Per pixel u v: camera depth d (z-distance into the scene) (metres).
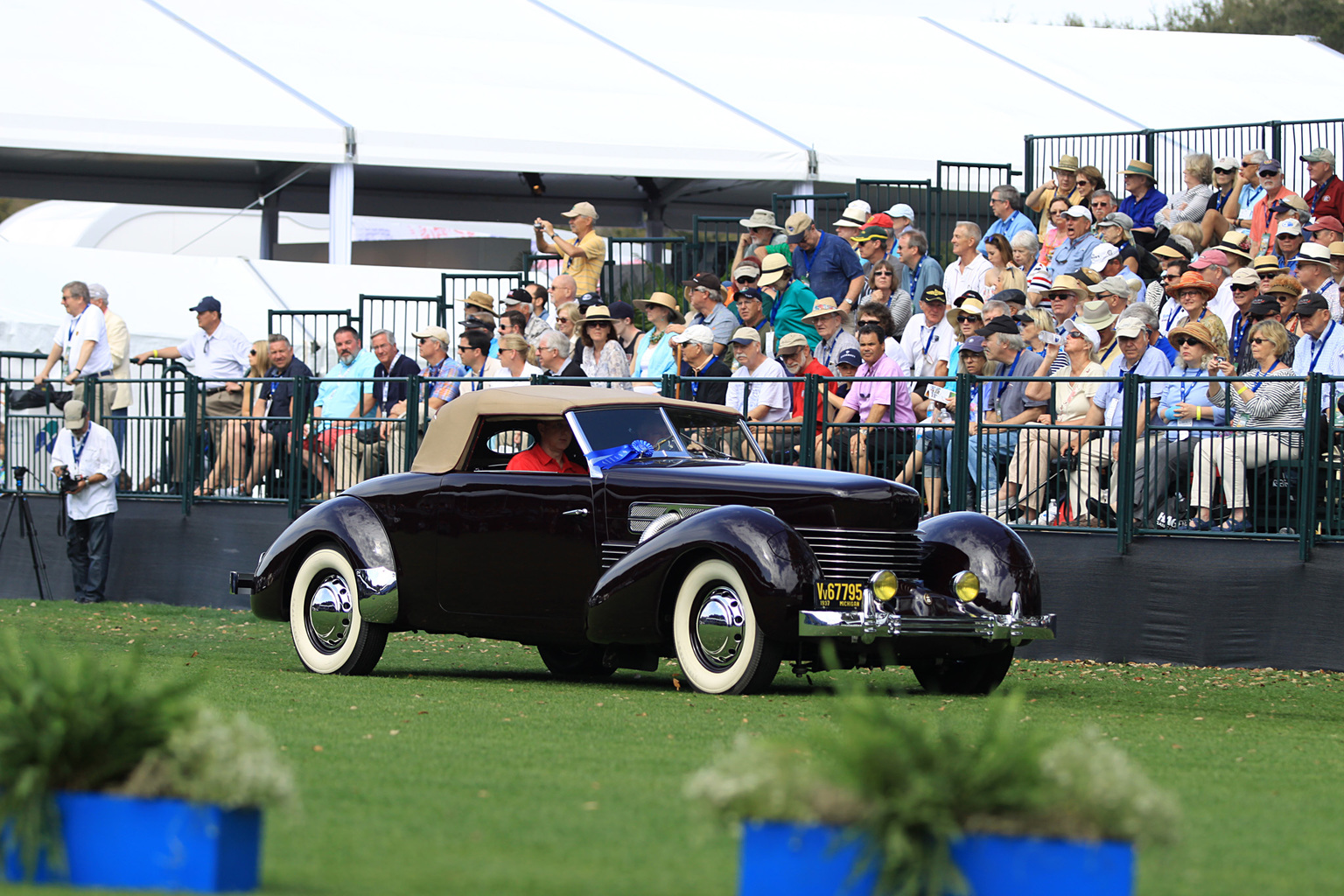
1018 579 26.50
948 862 9.43
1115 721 22.95
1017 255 48.78
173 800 10.48
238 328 60.53
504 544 27.89
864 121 68.88
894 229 51.59
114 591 49.91
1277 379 31.69
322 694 24.81
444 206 79.06
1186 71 78.50
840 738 19.08
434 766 17.03
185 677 26.92
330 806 14.41
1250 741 21.03
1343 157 55.44
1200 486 32.72
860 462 36.66
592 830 13.45
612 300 58.44
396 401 44.66
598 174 64.31
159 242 81.44
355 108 64.94
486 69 69.88
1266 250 45.75
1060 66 78.38
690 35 78.56
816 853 9.68
